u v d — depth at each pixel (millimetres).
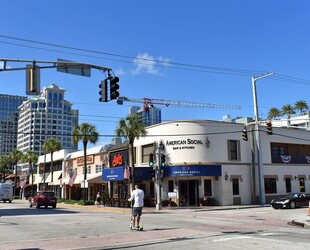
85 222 20172
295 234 14242
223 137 37250
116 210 33031
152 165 32562
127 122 36719
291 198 31219
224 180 36250
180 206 35500
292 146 43594
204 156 35938
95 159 51969
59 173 63375
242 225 18266
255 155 38719
